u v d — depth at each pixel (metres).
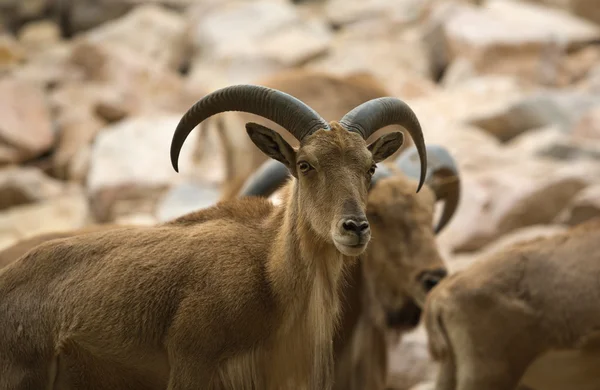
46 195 63.09
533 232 46.16
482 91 72.00
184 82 84.44
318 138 21.09
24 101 71.56
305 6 100.50
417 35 88.50
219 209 22.89
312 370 21.69
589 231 27.23
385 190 28.64
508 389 27.03
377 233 28.44
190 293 21.06
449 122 64.00
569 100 67.44
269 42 85.56
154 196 59.59
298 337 21.50
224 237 21.84
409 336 35.22
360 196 20.77
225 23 89.56
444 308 27.52
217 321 20.89
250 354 21.19
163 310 21.11
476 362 27.14
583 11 92.31
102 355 21.41
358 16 93.44
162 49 89.56
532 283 26.92
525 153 58.47
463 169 55.75
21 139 68.94
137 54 85.44
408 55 84.75
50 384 21.58
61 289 21.67
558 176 50.16
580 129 63.41
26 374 21.50
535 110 65.94
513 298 26.91
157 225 22.94
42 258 22.12
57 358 21.55
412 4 92.25
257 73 81.88
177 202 55.00
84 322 21.30
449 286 27.55
